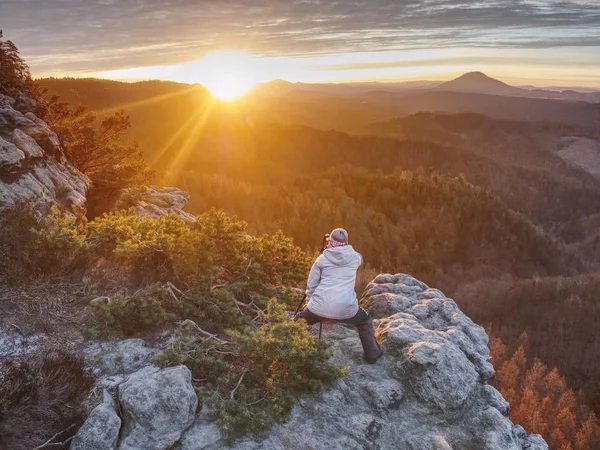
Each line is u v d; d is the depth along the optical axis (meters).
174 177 121.88
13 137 8.67
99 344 5.12
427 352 5.36
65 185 9.26
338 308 5.32
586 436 52.19
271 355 4.90
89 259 6.55
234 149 195.25
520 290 95.31
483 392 5.55
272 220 106.44
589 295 92.38
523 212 199.25
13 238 6.13
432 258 105.88
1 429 3.72
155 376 4.49
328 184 140.88
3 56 12.05
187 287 6.35
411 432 4.87
